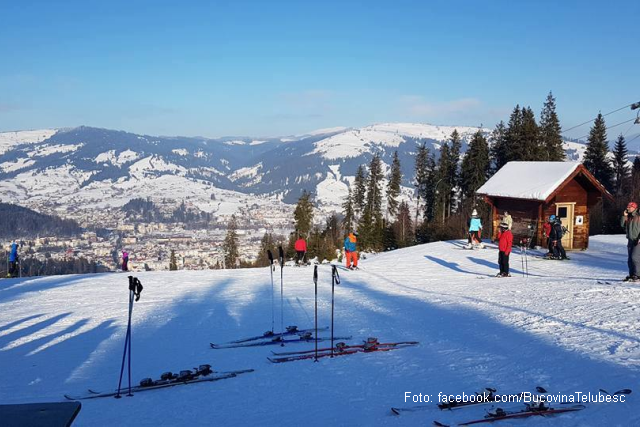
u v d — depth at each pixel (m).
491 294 15.95
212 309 16.00
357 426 6.13
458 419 6.00
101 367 9.89
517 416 5.88
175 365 9.95
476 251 30.39
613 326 9.98
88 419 7.11
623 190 68.56
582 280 17.47
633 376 6.84
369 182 75.00
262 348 11.01
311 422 6.44
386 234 67.19
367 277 22.64
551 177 28.50
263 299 17.70
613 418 5.56
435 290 18.02
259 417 6.84
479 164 67.38
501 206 32.44
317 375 8.75
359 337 11.42
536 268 22.44
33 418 3.32
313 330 12.42
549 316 11.58
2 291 20.73
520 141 67.62
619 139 81.25
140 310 16.05
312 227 77.56
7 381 9.08
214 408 7.38
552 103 71.44
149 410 7.43
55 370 9.70
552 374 7.41
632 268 15.83
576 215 28.36
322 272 25.14
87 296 19.05
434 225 63.38
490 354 8.99
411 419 6.18
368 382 8.08
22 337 12.57
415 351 9.82
